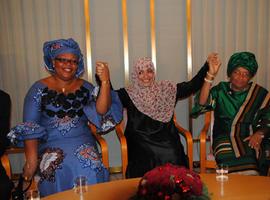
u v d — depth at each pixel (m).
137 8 3.25
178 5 3.28
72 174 2.25
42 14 3.09
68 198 1.65
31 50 3.11
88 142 2.44
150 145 2.64
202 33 3.30
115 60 3.28
